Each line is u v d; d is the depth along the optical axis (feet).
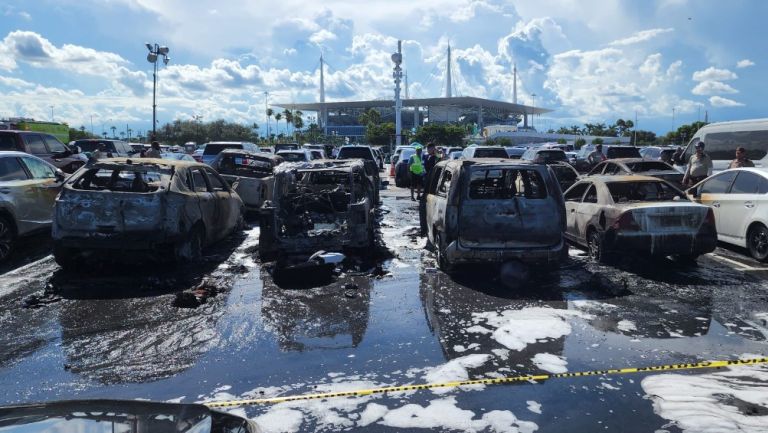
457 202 24.73
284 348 16.76
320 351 16.49
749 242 28.94
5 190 28.53
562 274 25.62
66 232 24.36
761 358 15.60
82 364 15.64
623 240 25.90
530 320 19.01
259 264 28.07
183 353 16.40
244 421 8.55
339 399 13.41
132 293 22.57
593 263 27.71
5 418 7.64
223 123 347.77
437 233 27.09
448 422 12.25
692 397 13.21
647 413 12.51
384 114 625.82
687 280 24.38
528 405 12.98
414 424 12.21
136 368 15.37
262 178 43.57
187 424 7.69
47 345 17.03
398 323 18.94
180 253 25.84
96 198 24.50
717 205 31.14
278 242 27.78
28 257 29.76
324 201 32.76
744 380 14.19
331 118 645.51
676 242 25.57
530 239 24.49
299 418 12.51
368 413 12.70
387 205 54.85
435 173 33.47
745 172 30.07
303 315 19.85
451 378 14.49
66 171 47.73
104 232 24.40
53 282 24.17
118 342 17.25
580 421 12.19
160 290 23.03
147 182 29.89
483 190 30.30
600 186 29.04
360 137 543.39
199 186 29.66
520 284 23.98
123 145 73.00
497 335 17.65
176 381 14.53
